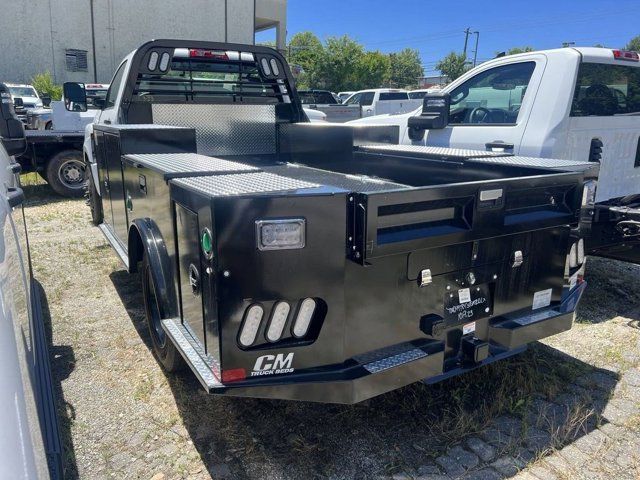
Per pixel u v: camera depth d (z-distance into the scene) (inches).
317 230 79.4
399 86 3496.6
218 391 79.1
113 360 133.0
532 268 107.0
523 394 117.1
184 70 187.2
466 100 193.2
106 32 1151.0
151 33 1197.7
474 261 97.7
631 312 164.9
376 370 86.6
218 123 186.5
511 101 176.6
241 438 103.0
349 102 823.1
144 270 125.2
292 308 81.7
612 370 129.6
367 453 99.3
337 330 84.9
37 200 341.1
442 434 104.2
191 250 88.3
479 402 115.2
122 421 108.3
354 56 2082.9
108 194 170.6
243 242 76.6
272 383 81.5
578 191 106.1
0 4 1045.8
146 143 142.4
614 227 152.5
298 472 94.2
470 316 100.7
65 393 118.0
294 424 107.5
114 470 94.6
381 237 83.5
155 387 120.6
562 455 99.1
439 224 90.7
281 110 196.9
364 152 162.2
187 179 92.3
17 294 68.7
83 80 1147.3
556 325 109.5
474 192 90.6
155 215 112.8
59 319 157.1
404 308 91.8
